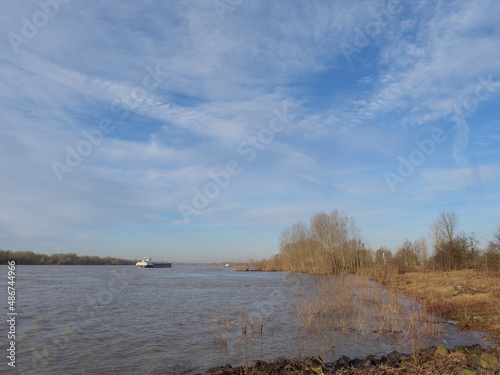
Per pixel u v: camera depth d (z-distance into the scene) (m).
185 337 16.16
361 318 19.75
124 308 24.48
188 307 25.00
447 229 55.44
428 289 26.30
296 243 78.88
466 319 19.39
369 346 14.80
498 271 37.94
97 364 12.39
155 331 17.30
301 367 11.25
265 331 17.33
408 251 59.38
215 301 28.33
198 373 11.45
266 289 38.22
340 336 16.33
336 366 11.29
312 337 16.17
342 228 70.75
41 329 17.75
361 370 10.49
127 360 12.87
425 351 12.84
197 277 63.75
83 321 19.77
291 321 19.59
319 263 68.25
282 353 13.73
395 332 16.70
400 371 10.34
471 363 11.02
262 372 10.87
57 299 29.03
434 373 10.00
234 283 47.53
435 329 17.05
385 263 56.28
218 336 16.25
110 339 15.81
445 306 21.75
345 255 68.75
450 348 14.30
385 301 22.69
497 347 12.64
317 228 71.62
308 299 25.92
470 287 29.53
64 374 11.39
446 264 50.97
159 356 13.34
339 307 22.19
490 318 19.12
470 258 51.12
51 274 64.31
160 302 27.61
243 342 15.37
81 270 87.44
